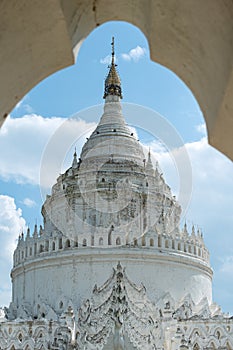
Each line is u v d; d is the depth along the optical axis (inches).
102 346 2564.0
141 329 2628.0
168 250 3139.8
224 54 421.7
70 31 468.8
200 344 2773.1
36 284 3149.6
